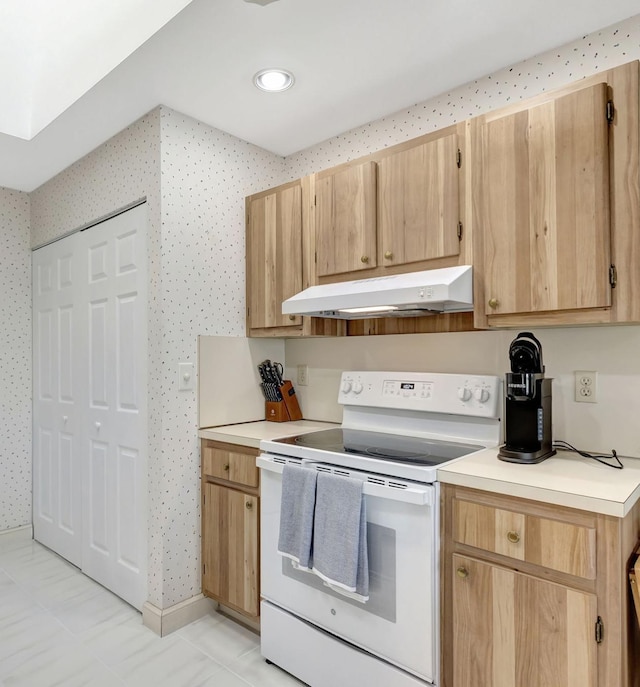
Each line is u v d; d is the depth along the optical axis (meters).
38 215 3.11
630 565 1.23
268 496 1.93
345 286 1.98
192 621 2.21
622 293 1.39
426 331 2.13
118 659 1.94
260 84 1.99
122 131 2.36
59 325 2.93
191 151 2.27
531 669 1.30
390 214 1.91
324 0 1.50
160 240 2.15
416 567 1.48
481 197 1.66
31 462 3.21
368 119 2.31
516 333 1.85
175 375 2.20
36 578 2.63
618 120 1.40
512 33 1.70
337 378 2.47
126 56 1.79
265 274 2.40
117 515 2.43
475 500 1.41
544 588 1.28
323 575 1.62
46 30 2.19
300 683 1.81
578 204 1.45
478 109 1.98
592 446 1.69
